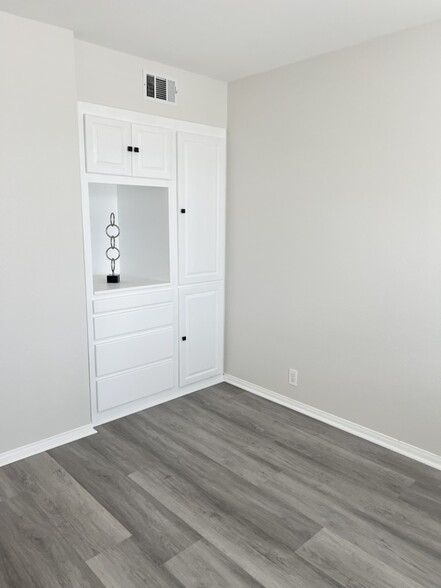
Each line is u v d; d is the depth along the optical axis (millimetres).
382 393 2934
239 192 3674
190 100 3393
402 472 2652
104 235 3814
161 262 3527
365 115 2791
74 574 1887
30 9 2344
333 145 2984
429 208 2572
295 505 2342
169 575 1881
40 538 2090
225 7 2312
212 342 3916
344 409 3170
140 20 2482
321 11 2350
